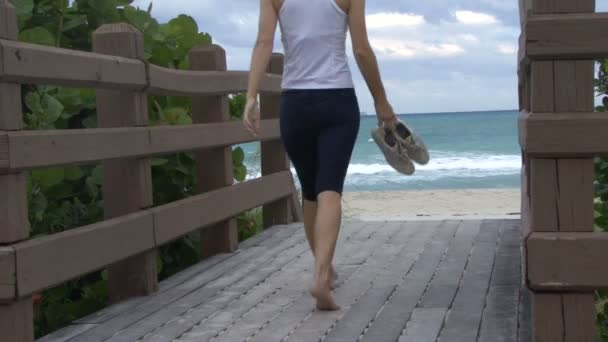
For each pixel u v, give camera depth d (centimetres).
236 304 470
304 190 459
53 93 550
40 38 528
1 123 357
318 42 422
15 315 363
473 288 489
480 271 541
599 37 311
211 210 591
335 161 422
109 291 501
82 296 554
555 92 318
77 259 410
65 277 398
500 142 6644
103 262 436
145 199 497
